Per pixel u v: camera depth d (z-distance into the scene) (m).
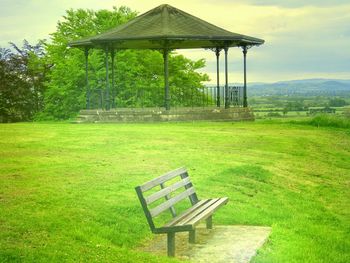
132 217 10.73
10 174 13.94
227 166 16.41
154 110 32.09
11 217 9.60
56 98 46.91
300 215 12.67
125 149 19.20
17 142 20.91
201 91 47.88
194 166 16.23
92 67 44.50
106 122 32.16
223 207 12.22
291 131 26.75
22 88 56.28
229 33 33.50
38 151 18.47
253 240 9.77
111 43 32.69
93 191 12.19
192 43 36.50
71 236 8.91
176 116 31.86
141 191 8.67
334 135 26.33
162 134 23.80
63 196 11.46
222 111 33.38
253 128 27.64
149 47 37.72
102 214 10.51
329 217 12.97
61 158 16.92
